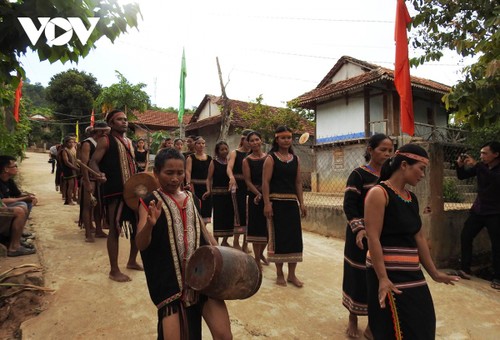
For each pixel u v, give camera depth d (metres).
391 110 16.09
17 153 11.09
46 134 40.19
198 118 25.30
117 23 3.36
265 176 4.60
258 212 5.11
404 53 5.95
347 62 18.84
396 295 2.41
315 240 7.31
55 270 4.57
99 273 4.58
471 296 4.71
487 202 5.24
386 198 2.51
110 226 4.44
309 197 12.95
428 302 2.44
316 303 4.23
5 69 3.55
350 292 3.50
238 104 23.86
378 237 2.48
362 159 16.78
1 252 4.88
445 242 5.96
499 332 3.78
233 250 2.38
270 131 19.50
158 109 42.94
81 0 3.01
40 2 2.88
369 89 16.56
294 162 4.70
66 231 6.46
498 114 5.33
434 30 6.34
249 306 4.01
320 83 19.95
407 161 2.53
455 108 5.82
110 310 3.69
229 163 5.82
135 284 4.29
